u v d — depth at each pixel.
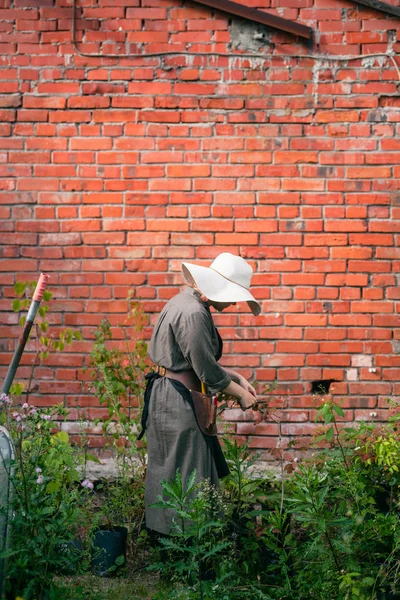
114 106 4.85
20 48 4.85
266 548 3.86
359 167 4.83
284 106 4.84
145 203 4.84
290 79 4.84
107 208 4.85
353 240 4.83
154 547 4.13
